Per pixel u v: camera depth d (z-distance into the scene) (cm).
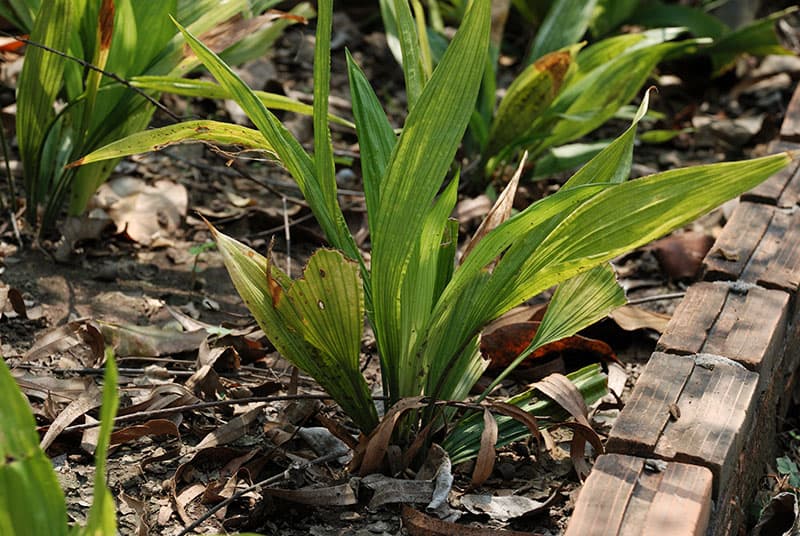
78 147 293
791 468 269
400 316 245
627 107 344
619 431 240
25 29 309
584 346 275
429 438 253
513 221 238
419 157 235
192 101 349
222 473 253
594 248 244
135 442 258
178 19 295
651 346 288
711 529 238
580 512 230
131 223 307
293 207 320
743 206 288
